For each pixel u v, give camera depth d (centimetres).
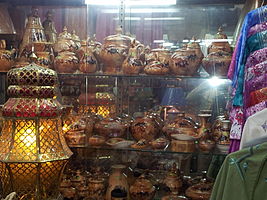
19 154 110
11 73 114
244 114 119
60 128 121
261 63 116
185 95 147
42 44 141
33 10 151
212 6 150
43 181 113
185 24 154
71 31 165
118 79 149
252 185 93
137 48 139
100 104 149
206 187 136
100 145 141
